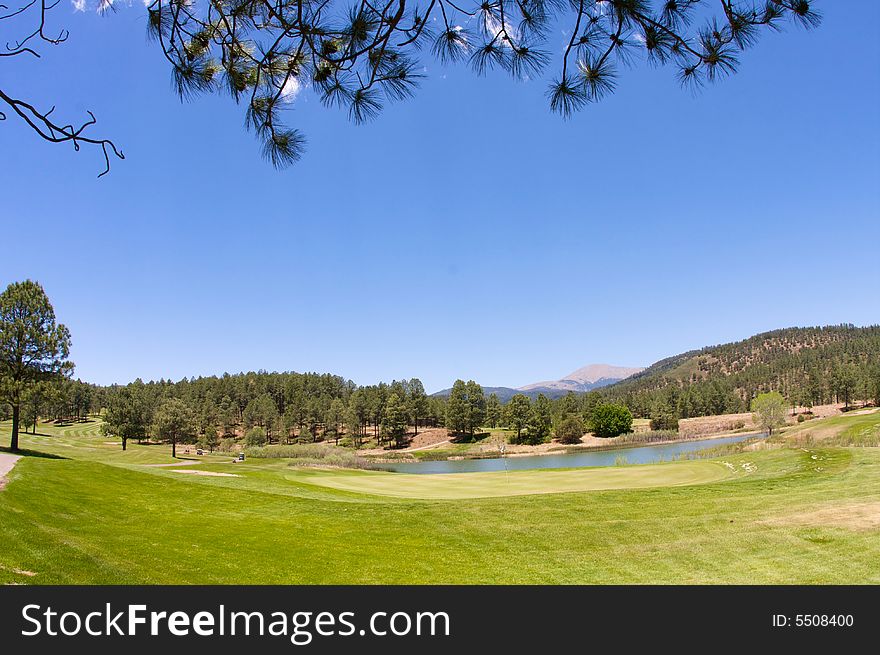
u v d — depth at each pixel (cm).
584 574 876
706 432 7669
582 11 326
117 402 6334
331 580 841
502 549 1029
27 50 286
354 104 360
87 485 1480
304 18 329
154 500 1439
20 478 1345
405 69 345
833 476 1570
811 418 9031
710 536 1048
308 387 12738
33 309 2964
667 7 314
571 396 10175
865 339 18888
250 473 2352
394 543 1074
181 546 965
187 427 5862
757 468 1956
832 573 819
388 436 9112
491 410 9438
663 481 1950
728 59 325
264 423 9994
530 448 7269
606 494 1505
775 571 844
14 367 2925
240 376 13712
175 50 363
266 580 825
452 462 5672
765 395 6309
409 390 9825
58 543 856
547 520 1238
